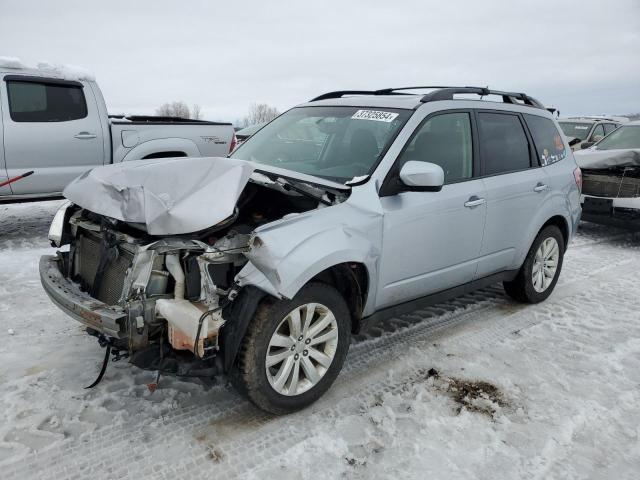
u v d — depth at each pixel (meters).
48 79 6.40
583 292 5.42
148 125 7.30
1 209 8.25
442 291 3.95
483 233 4.06
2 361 3.45
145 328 2.59
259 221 3.32
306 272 2.74
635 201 7.41
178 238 2.64
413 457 2.71
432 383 3.43
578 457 2.77
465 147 4.02
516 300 5.02
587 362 3.83
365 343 3.97
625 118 14.57
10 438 2.70
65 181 6.66
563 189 4.89
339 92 4.80
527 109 4.79
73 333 3.91
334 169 3.63
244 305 2.70
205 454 2.65
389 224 3.29
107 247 2.85
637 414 3.18
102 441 2.71
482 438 2.89
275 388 2.89
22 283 4.93
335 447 2.75
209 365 2.73
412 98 4.01
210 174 2.96
